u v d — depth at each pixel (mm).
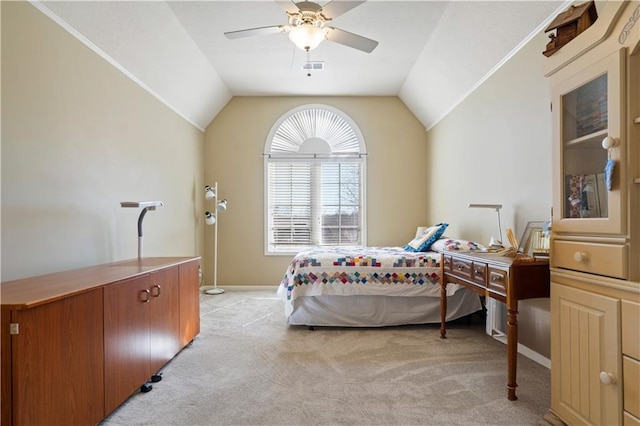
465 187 3826
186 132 4484
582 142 1649
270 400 1973
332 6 2287
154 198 3611
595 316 1484
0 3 1873
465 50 3270
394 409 1873
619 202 1394
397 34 3436
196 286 2967
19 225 1983
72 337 1527
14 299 1368
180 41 3381
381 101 5172
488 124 3283
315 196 5207
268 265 5141
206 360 2539
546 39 2447
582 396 1554
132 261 2691
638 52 1370
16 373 1283
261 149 5176
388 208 5199
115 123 2916
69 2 2236
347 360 2531
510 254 2297
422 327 3322
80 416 1562
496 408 1876
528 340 2590
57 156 2268
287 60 4023
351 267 3307
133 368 1968
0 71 1873
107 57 2789
